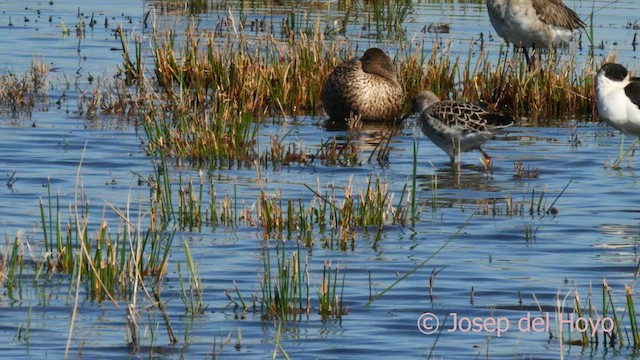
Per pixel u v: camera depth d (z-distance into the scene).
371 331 9.69
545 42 23.27
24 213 13.09
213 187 13.94
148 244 12.02
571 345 9.42
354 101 19.03
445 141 15.76
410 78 21.12
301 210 12.67
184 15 28.08
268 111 20.03
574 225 13.05
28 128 17.75
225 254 11.74
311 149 16.91
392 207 13.41
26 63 22.64
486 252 11.99
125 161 15.82
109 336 9.46
